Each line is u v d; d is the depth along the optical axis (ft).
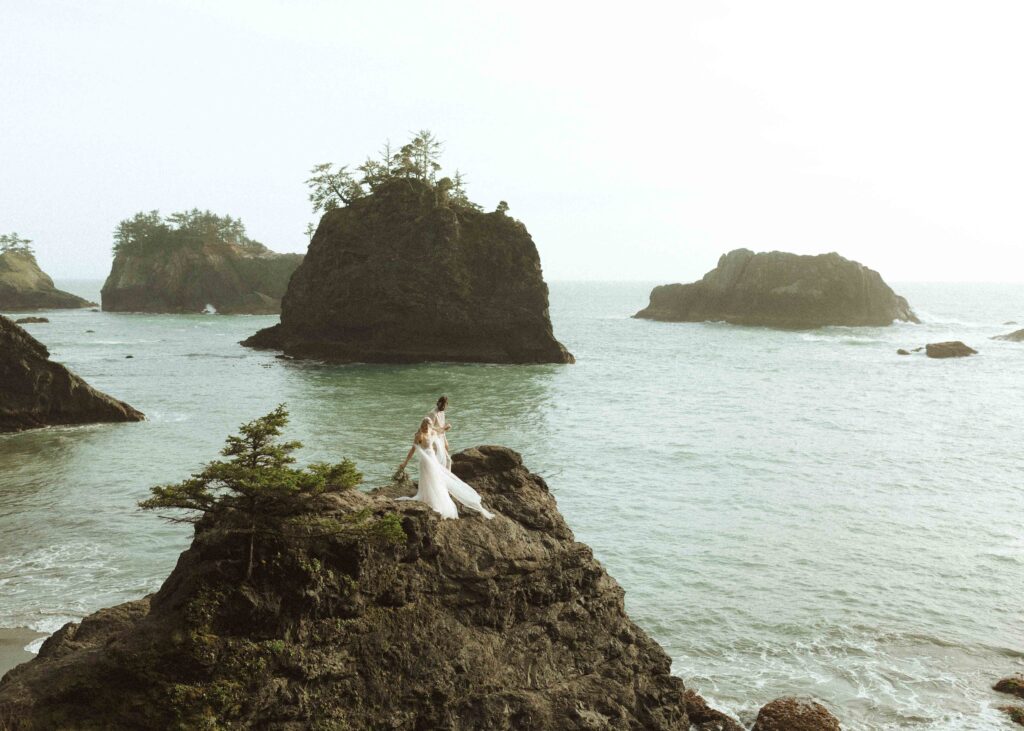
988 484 126.41
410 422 174.19
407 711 41.19
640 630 52.31
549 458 142.31
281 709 37.88
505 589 46.62
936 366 301.63
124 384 237.86
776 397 223.30
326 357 307.58
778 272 501.15
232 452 39.68
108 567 83.87
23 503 108.88
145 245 640.99
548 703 44.73
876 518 107.04
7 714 34.99
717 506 112.27
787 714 56.13
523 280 308.40
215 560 38.27
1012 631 73.15
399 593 42.83
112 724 35.65
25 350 167.22
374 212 321.73
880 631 72.54
